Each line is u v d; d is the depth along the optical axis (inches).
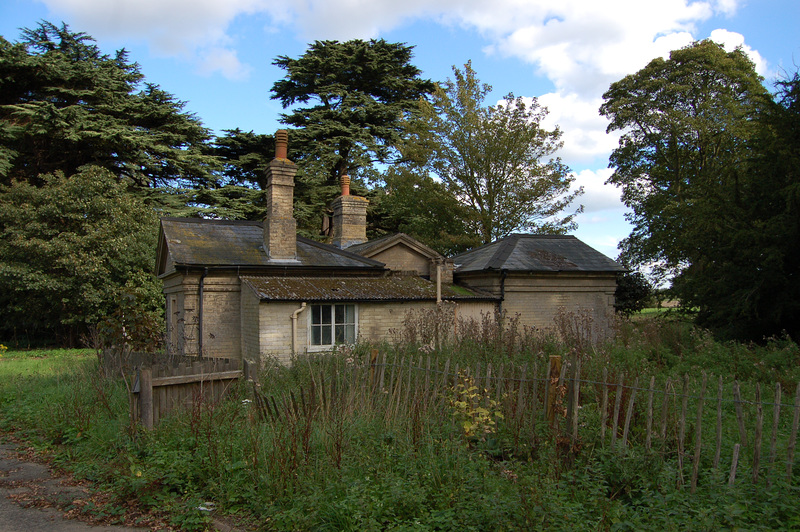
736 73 1155.9
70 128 1072.2
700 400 215.9
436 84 1301.7
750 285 625.0
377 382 331.0
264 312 585.3
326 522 204.4
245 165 1305.4
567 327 606.5
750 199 660.1
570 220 1207.6
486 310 741.3
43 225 936.3
